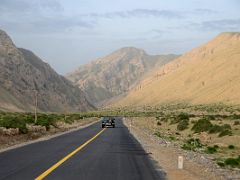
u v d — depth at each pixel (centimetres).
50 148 2433
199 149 2950
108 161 1789
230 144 3322
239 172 1752
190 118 7606
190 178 1409
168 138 4097
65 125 6209
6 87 17200
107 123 6219
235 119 6862
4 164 1628
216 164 2047
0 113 10938
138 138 3659
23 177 1287
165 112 17512
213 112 13450
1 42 19900
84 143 2877
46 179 1254
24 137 3400
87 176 1334
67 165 1614
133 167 1599
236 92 16875
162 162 1855
